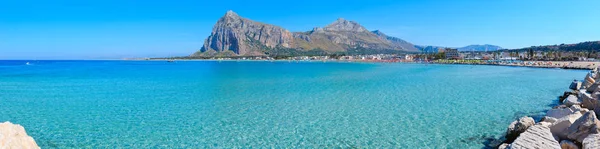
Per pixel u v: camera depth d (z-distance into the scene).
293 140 15.41
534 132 12.05
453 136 15.60
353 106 24.03
